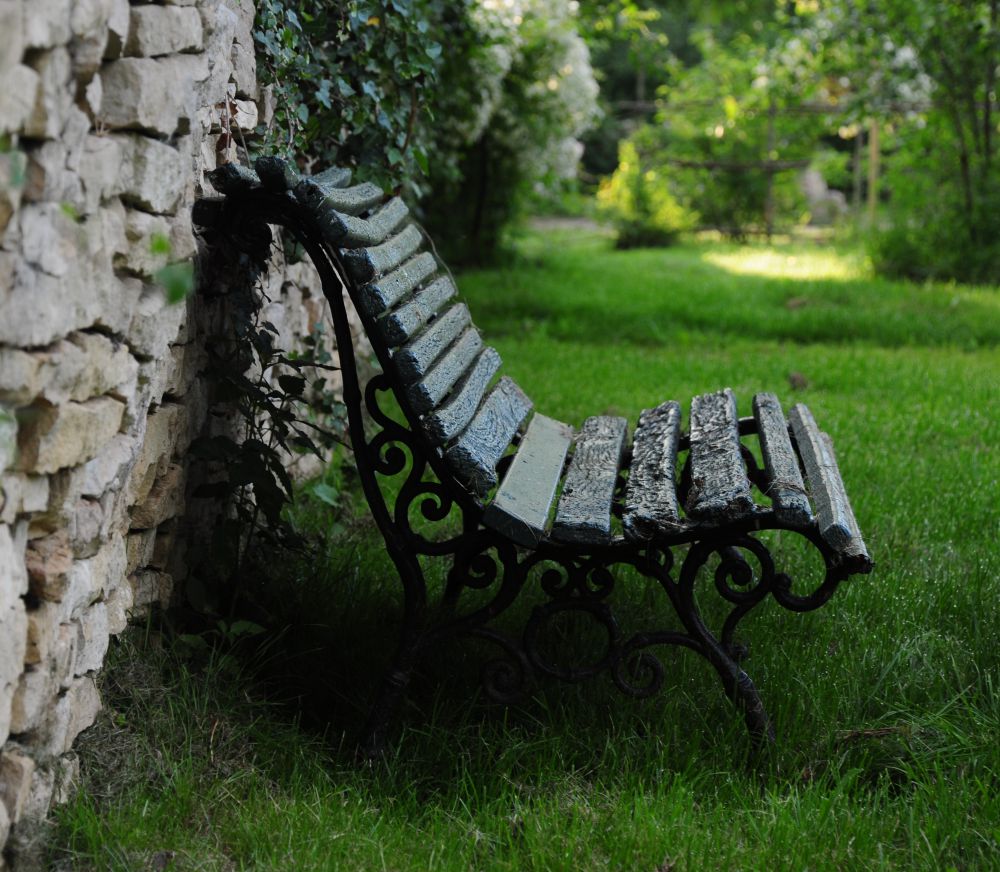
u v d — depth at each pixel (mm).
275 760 3061
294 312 4945
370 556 4324
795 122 21016
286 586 3869
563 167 15438
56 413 2270
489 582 3199
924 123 14047
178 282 2314
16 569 2250
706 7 31203
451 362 3549
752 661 3646
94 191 2402
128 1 2592
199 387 3525
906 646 3674
